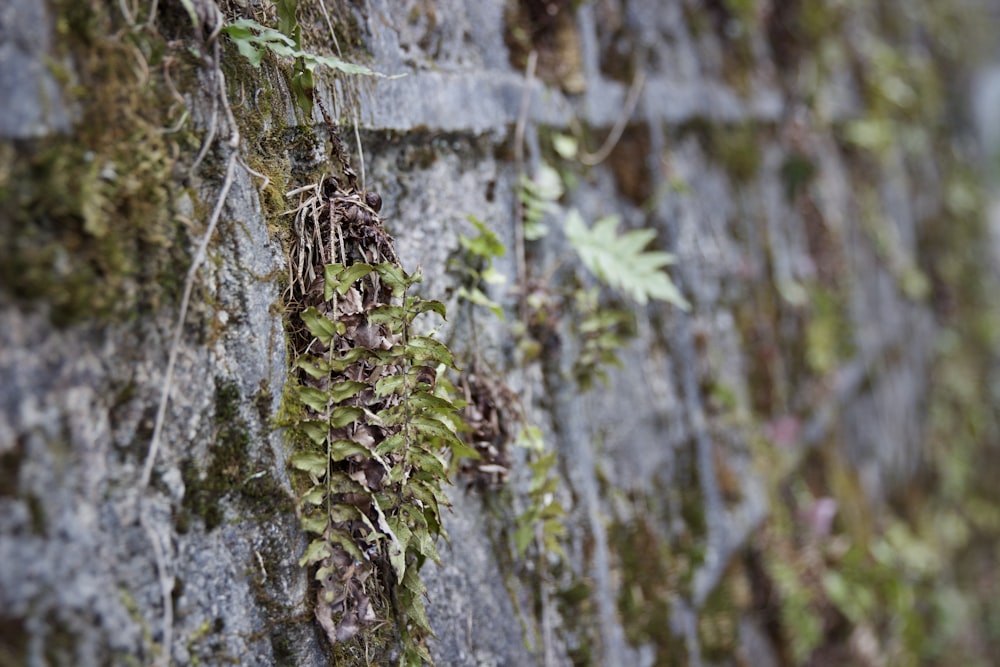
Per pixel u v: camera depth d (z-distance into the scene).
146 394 1.12
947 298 3.37
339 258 1.25
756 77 2.19
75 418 1.08
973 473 3.48
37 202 1.07
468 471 1.37
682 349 1.72
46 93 1.07
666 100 1.77
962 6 4.26
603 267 1.51
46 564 1.07
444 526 1.33
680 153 1.79
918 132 3.37
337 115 1.28
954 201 3.67
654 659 1.56
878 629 2.33
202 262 1.15
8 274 1.06
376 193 1.29
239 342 1.17
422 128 1.37
